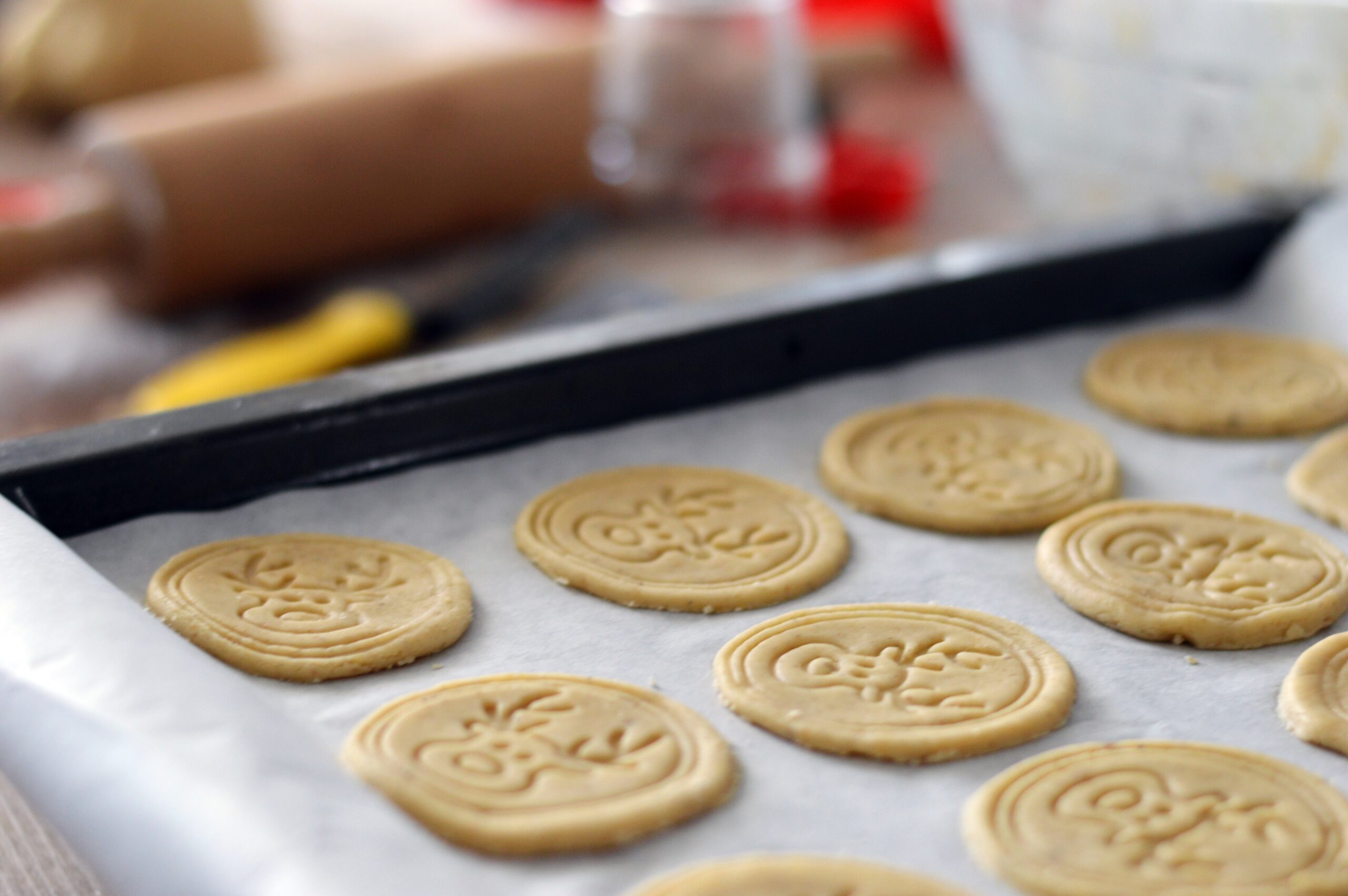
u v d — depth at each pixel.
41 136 1.15
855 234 0.95
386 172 0.91
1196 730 0.61
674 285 0.90
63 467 0.64
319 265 0.91
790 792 0.59
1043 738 0.61
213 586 0.64
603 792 0.58
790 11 0.95
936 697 0.61
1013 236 0.93
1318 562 0.66
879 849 0.58
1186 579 0.66
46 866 0.61
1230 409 0.73
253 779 0.55
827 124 1.00
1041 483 0.70
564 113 0.95
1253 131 0.80
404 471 0.69
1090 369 0.75
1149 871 0.57
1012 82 0.87
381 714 0.60
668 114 0.95
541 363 0.70
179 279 0.87
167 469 0.66
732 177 0.96
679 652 0.63
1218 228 0.79
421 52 1.12
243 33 1.13
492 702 0.61
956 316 0.76
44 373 0.84
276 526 0.66
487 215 0.96
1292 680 0.62
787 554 0.67
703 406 0.73
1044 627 0.64
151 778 0.55
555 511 0.68
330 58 1.28
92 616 0.58
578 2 1.30
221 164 0.87
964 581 0.66
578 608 0.65
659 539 0.67
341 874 0.53
